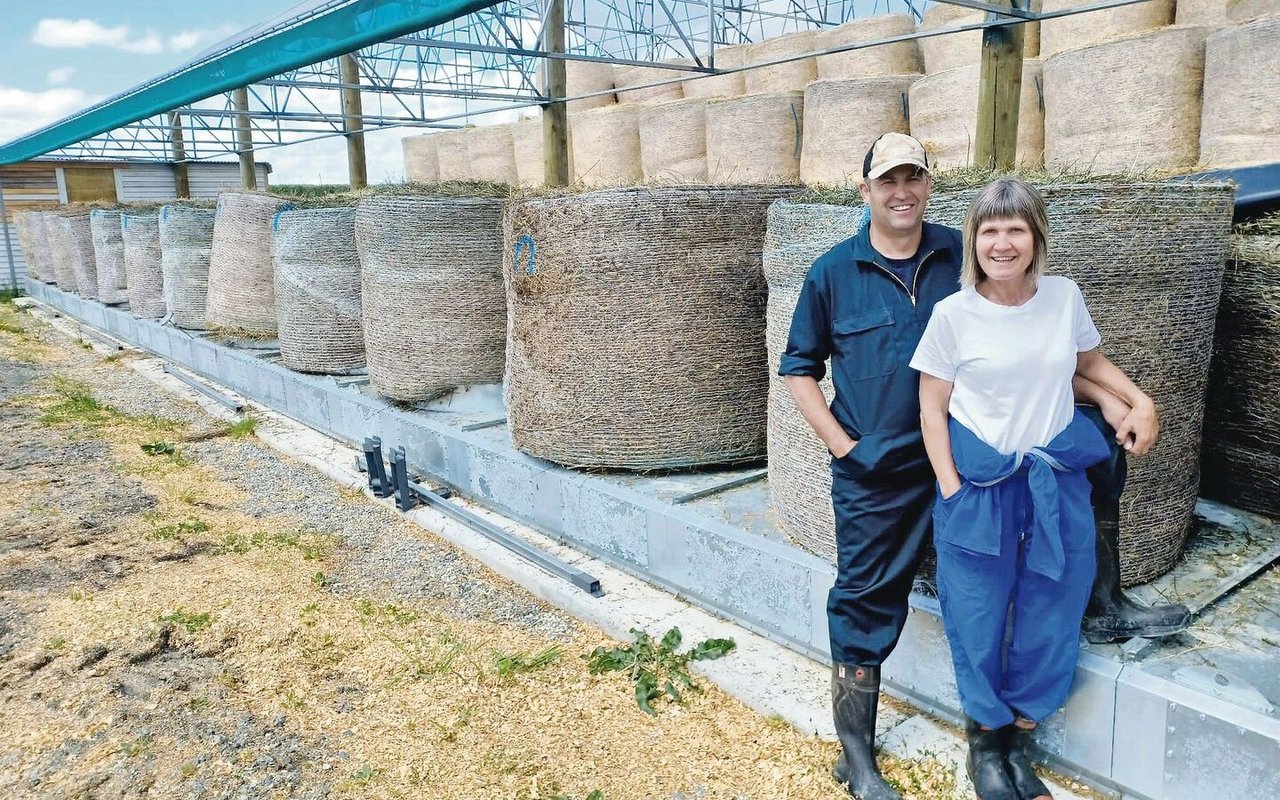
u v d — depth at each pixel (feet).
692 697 9.43
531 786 8.05
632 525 11.96
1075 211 7.77
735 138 20.21
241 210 24.29
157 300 31.71
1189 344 8.40
